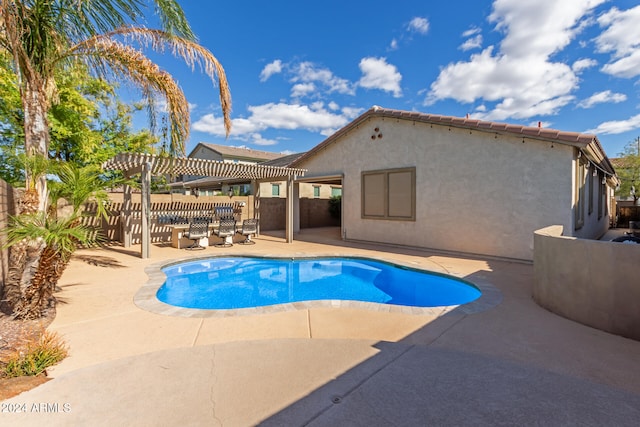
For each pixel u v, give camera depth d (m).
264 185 25.20
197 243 12.62
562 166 8.70
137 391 2.92
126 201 12.32
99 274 7.83
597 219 14.20
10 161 11.76
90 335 4.23
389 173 12.77
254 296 7.69
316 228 21.59
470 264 9.17
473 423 2.44
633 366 3.31
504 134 9.60
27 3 5.02
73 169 5.21
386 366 3.36
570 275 4.70
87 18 5.86
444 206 11.13
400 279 9.17
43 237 4.40
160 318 4.89
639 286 3.89
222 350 3.78
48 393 2.88
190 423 2.47
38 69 5.35
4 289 5.52
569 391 2.86
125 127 16.95
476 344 3.90
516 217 9.51
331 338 4.13
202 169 12.40
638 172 23.17
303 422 2.47
